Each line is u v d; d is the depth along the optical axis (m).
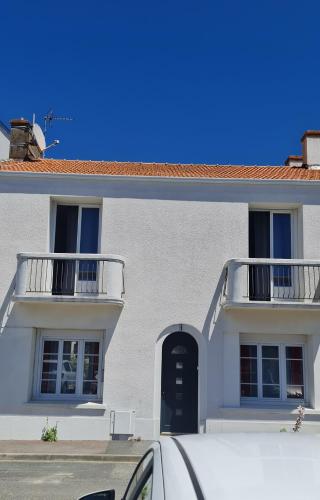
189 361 14.63
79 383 14.73
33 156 19.22
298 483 2.14
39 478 10.24
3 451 12.56
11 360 14.45
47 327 14.66
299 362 14.80
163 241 15.09
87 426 14.15
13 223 15.09
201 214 15.20
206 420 14.11
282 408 14.27
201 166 19.30
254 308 14.23
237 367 14.43
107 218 15.15
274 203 15.24
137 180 15.24
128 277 14.90
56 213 15.63
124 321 14.68
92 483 9.81
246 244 15.10
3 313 14.67
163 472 2.41
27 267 14.47
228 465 2.34
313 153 18.83
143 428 14.21
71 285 14.70
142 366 14.50
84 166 17.97
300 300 14.55
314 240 15.02
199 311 14.76
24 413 14.20
